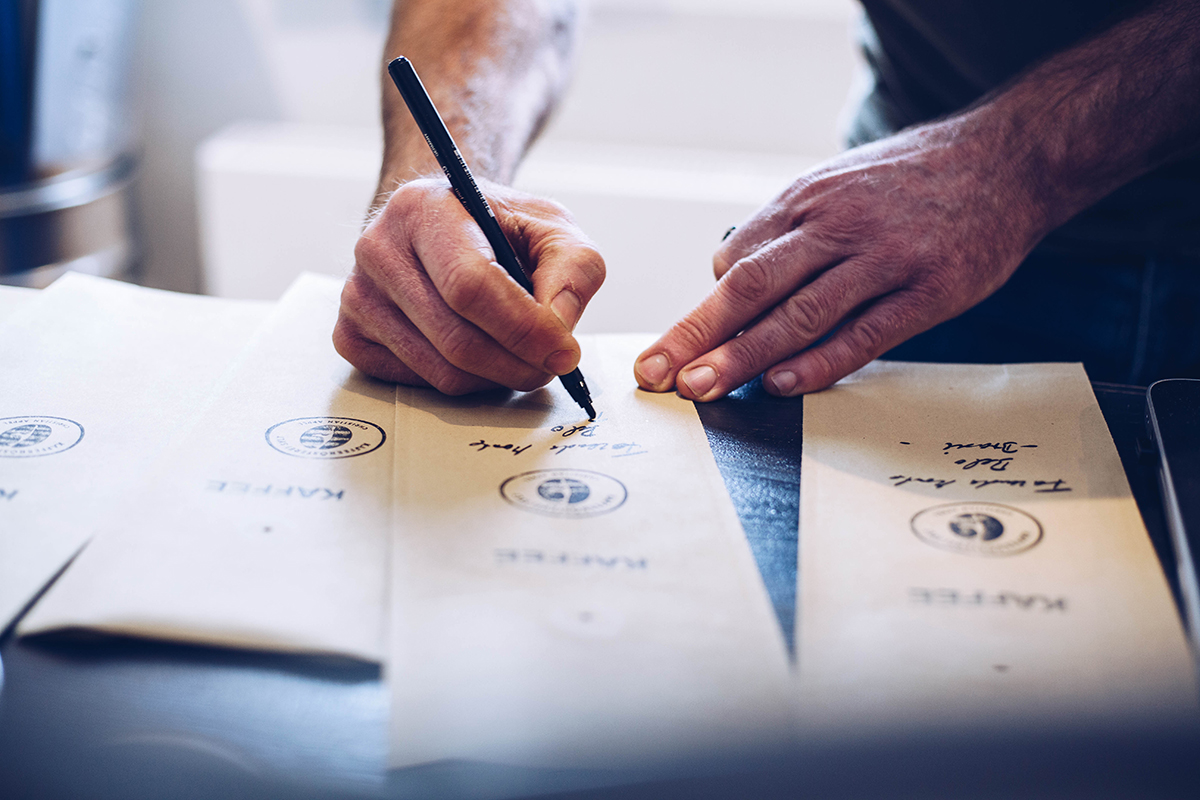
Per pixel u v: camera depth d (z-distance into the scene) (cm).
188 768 23
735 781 21
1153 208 71
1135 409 47
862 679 27
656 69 159
